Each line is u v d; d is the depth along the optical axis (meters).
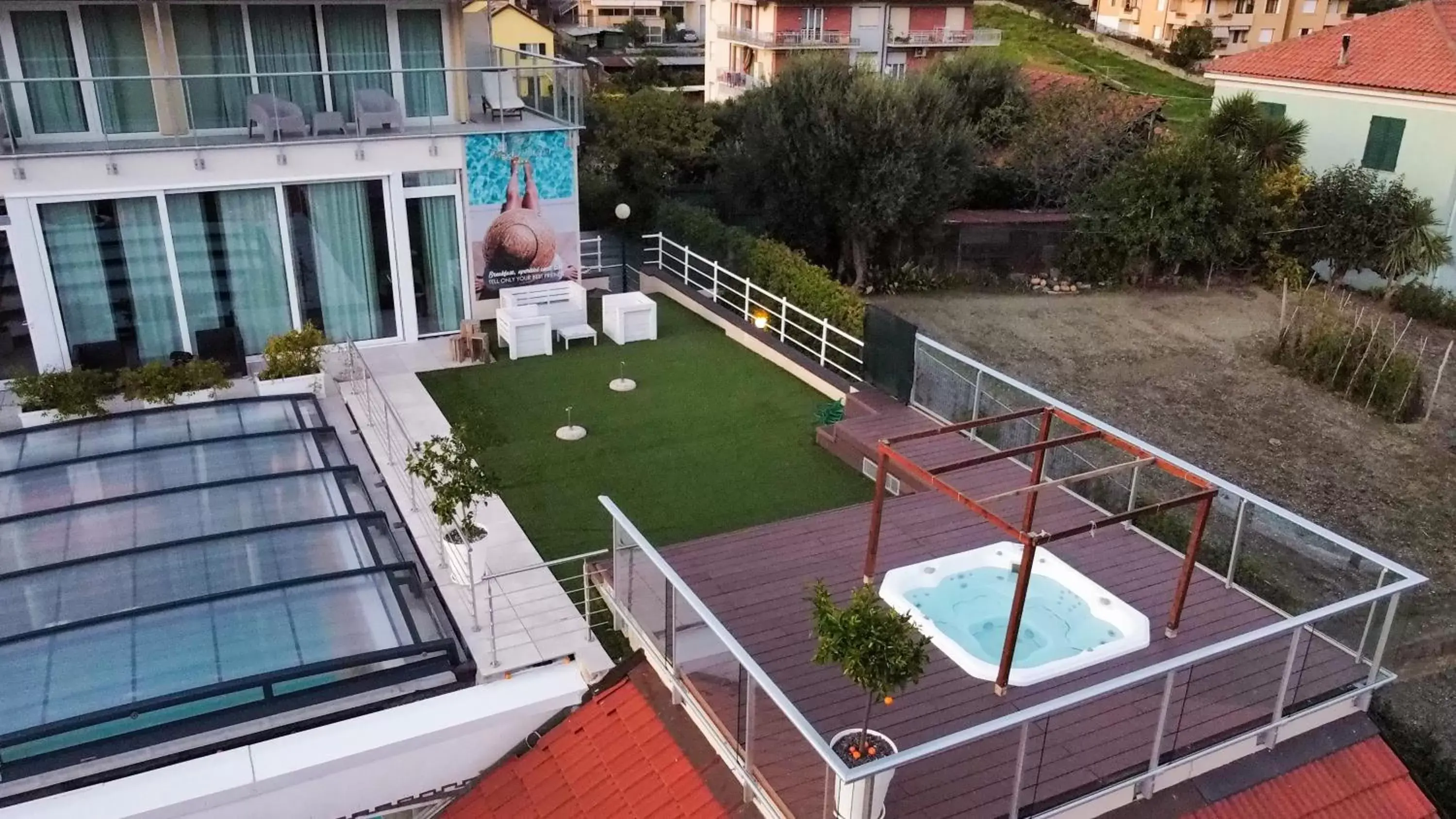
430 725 7.76
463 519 9.16
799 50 45.12
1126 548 9.81
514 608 9.10
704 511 11.01
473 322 15.16
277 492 9.92
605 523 10.73
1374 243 25.61
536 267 16.50
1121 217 26.66
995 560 9.47
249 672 7.36
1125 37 62.59
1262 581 8.91
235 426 11.58
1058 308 25.14
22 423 12.26
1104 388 19.59
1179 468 8.37
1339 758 7.80
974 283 27.09
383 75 15.66
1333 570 8.30
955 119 27.44
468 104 16.22
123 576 8.38
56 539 8.94
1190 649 8.23
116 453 10.59
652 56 60.53
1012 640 7.39
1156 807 7.16
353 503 10.16
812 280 16.59
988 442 11.71
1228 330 23.34
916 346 12.53
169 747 7.31
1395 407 18.67
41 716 6.85
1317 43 29.97
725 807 7.09
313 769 7.32
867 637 6.27
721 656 6.98
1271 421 18.33
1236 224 26.39
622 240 20.86
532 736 8.21
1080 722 7.33
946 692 7.62
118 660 7.39
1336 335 20.22
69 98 13.88
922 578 9.05
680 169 32.69
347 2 15.01
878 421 12.45
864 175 24.53
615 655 8.69
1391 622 7.82
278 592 8.25
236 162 13.71
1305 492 15.66
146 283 13.84
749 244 18.75
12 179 12.57
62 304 13.44
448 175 15.31
